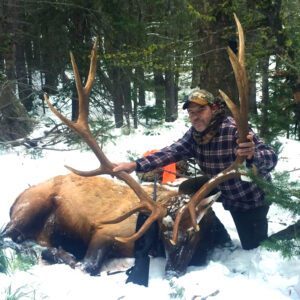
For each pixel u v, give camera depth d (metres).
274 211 3.32
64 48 7.70
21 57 8.41
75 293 2.13
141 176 4.10
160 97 10.31
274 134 4.04
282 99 4.11
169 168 4.10
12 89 6.61
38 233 3.01
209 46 4.55
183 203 2.46
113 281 2.36
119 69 7.80
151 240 2.40
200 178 2.68
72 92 7.68
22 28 8.26
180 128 8.80
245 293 2.12
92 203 2.86
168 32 8.16
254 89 6.39
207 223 2.52
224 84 4.55
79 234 2.83
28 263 2.50
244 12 4.36
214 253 2.68
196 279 2.27
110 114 7.91
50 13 7.61
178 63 4.96
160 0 8.16
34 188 3.08
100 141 6.04
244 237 2.76
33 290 2.10
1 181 4.25
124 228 2.70
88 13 7.54
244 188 2.62
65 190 2.98
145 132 7.86
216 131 2.60
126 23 7.42
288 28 3.99
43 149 5.78
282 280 2.31
